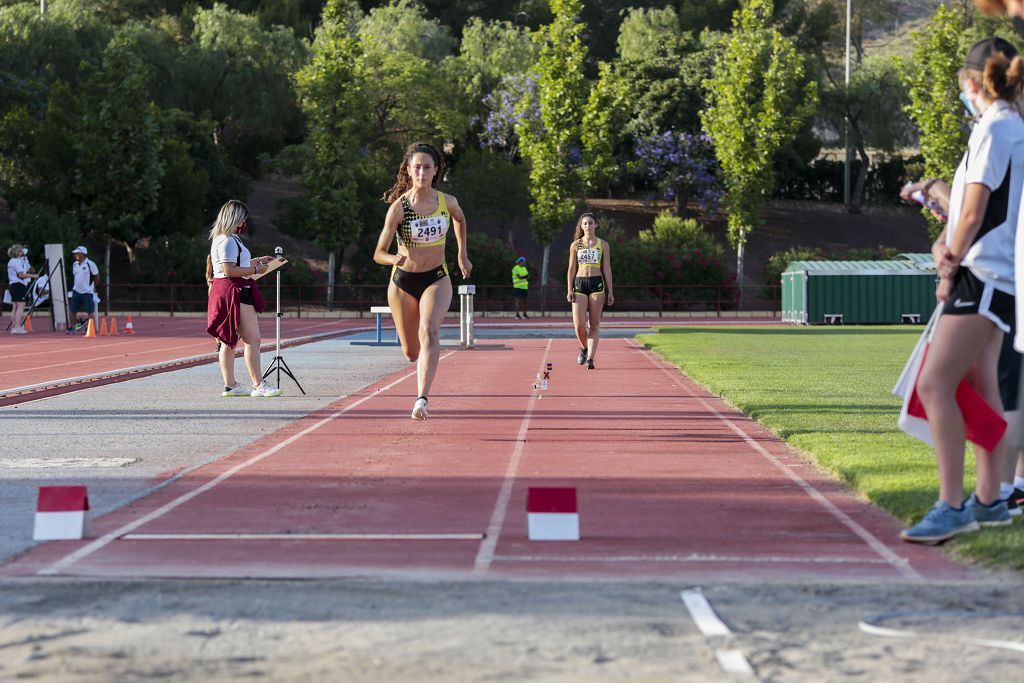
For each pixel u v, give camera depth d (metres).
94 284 99.38
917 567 16.52
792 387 46.50
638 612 13.95
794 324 129.75
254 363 44.28
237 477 25.39
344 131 155.38
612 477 25.44
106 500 22.42
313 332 104.50
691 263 163.38
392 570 16.33
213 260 43.88
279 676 11.56
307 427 34.94
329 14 155.38
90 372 56.53
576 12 161.12
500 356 69.88
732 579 15.75
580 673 11.61
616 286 160.50
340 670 11.74
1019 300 17.64
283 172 181.62
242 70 199.88
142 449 30.09
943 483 18.25
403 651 12.40
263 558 17.14
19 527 19.75
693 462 27.75
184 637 12.97
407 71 193.88
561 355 70.88
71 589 15.22
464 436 32.84
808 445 29.12
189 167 164.75
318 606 14.30
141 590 15.13
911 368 19.20
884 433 31.59
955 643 12.65
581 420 36.84
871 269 128.12
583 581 15.64
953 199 18.77
